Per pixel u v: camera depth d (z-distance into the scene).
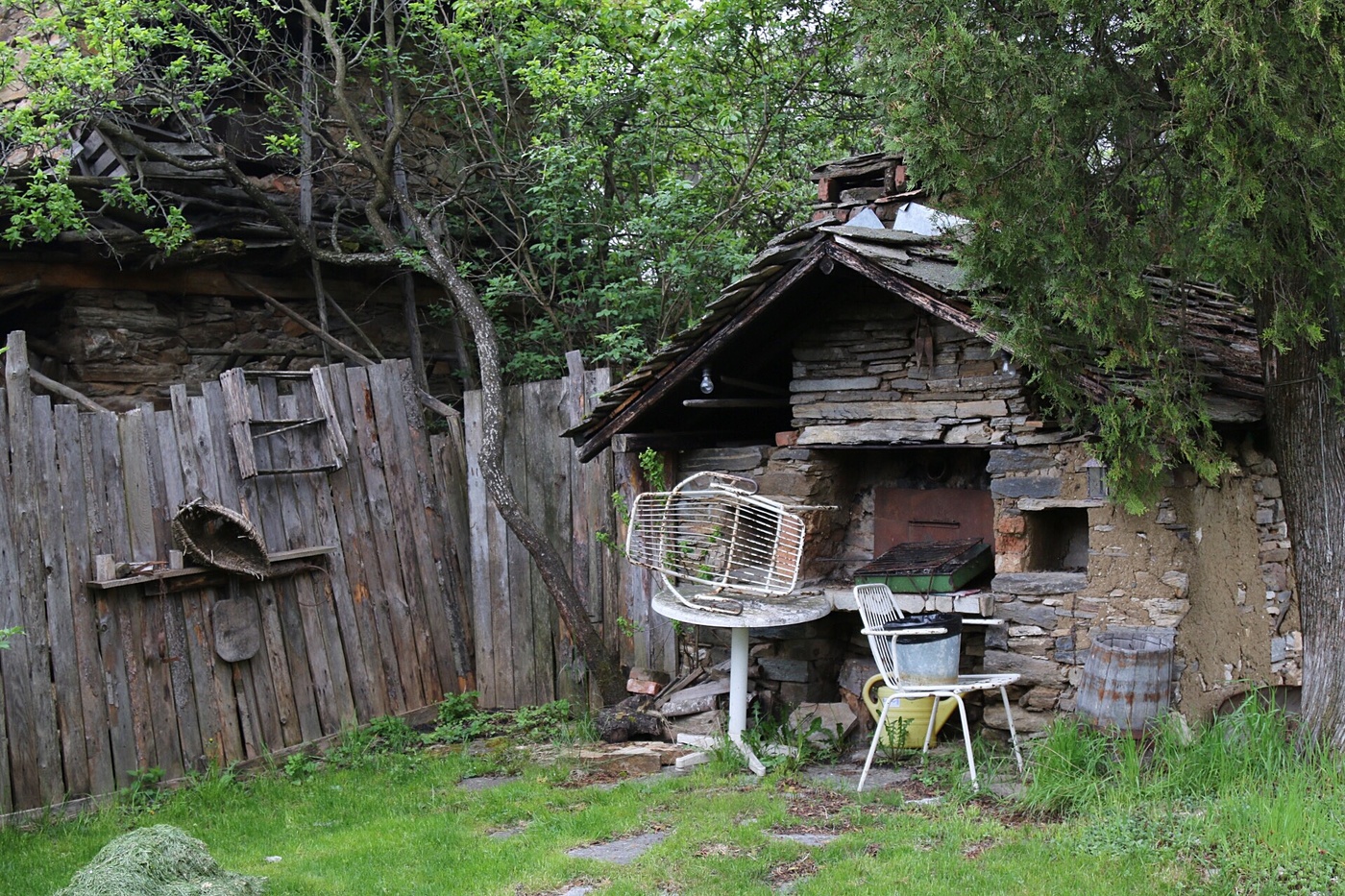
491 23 12.01
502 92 12.68
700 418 9.15
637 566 8.56
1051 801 5.85
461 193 12.35
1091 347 6.32
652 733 8.06
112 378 10.55
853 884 5.06
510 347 12.77
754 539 8.14
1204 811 5.55
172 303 10.96
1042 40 6.18
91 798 7.21
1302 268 5.93
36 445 7.18
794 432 8.11
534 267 12.93
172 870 5.27
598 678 8.76
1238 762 5.98
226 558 7.97
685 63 12.07
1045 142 5.94
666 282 11.66
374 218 11.09
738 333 7.69
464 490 9.92
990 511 7.82
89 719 7.29
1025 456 7.06
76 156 10.76
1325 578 6.22
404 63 12.34
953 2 6.20
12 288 10.02
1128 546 6.76
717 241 11.81
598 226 12.01
